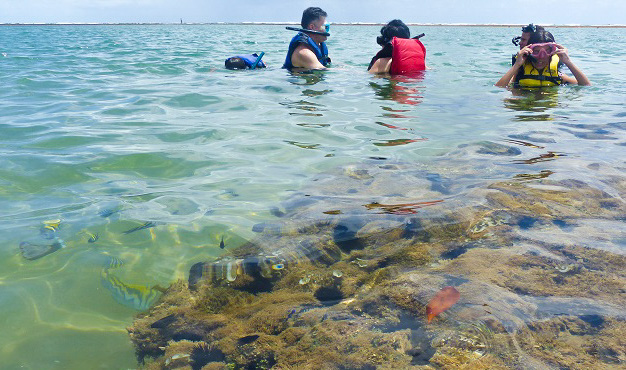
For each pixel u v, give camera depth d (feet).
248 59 23.53
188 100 14.92
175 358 3.87
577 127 11.00
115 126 11.50
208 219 6.31
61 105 14.16
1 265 5.12
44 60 27.68
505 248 5.14
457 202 6.50
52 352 3.91
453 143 9.73
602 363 3.37
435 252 5.20
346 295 4.58
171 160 8.86
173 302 4.63
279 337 4.06
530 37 17.57
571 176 7.43
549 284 4.38
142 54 32.53
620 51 35.86
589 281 4.40
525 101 14.48
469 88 17.04
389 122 11.73
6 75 20.54
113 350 3.96
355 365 3.61
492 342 3.66
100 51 35.37
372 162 8.59
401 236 5.64
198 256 5.43
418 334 3.86
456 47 42.19
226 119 12.25
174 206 6.74
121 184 7.63
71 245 5.58
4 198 6.95
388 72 21.25
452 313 4.06
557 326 3.77
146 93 16.20
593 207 6.19
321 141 10.11
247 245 5.65
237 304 4.59
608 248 5.01
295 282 4.89
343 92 16.21
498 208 6.23
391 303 4.32
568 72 21.26
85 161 8.71
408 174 7.87
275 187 7.48
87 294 4.69
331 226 6.00
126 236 5.83
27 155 8.98
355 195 7.01
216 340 4.08
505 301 4.14
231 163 8.70
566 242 5.19
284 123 11.72
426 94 15.81
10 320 4.27
